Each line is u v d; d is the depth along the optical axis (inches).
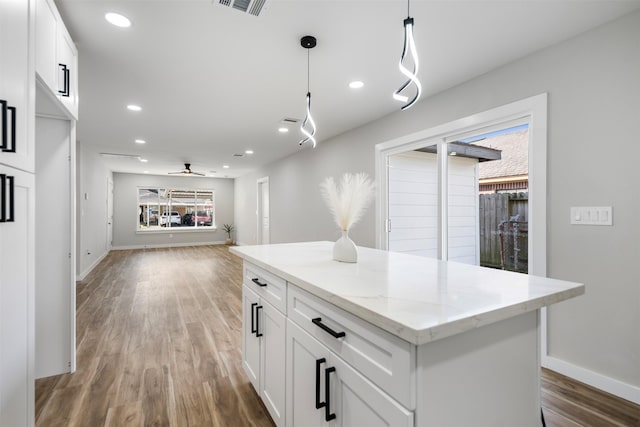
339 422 41.5
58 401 73.3
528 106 92.6
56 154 83.4
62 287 85.1
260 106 136.6
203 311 139.2
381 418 33.7
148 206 386.6
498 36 83.2
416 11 72.8
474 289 42.3
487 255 112.0
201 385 80.7
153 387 79.6
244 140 200.1
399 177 147.2
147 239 378.6
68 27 78.2
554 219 87.0
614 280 75.9
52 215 83.7
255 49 89.8
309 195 220.2
